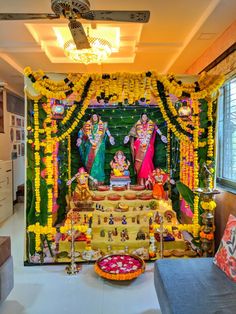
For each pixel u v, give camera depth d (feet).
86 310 7.15
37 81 9.21
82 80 9.37
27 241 9.77
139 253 10.08
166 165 13.19
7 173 16.49
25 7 8.90
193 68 14.44
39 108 9.52
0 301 6.97
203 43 11.50
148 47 12.43
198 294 5.83
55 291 8.05
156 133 13.30
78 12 6.59
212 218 9.57
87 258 9.83
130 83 9.62
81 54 11.42
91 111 13.25
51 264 9.78
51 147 9.83
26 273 9.16
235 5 8.34
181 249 10.28
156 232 10.44
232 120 10.24
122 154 13.25
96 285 8.39
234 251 6.63
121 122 13.33
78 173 12.66
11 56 13.69
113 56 14.29
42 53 13.17
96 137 13.16
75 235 10.24
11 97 20.94
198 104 9.93
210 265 7.18
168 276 6.59
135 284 8.43
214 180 9.98
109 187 12.71
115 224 10.93
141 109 13.26
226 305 5.46
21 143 23.27
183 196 10.41
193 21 9.96
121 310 7.16
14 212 17.85
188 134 10.12
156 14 9.40
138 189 12.46
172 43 12.08
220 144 11.06
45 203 9.82
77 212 11.25
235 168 10.07
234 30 9.45
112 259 9.33
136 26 10.70
